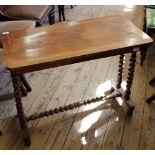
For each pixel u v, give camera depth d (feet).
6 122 6.12
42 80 7.51
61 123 6.08
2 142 5.66
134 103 6.63
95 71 7.91
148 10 8.20
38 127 5.98
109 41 4.95
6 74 7.72
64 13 11.09
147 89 7.11
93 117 6.23
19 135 5.81
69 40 5.00
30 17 7.41
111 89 7.03
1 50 6.00
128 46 4.80
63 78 7.59
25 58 4.46
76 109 6.44
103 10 11.75
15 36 5.17
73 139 5.71
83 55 4.55
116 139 5.70
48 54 4.57
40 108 6.50
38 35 5.20
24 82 6.75
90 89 7.14
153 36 8.53
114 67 8.08
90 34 5.21
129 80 5.92
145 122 6.10
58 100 6.76
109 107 6.50
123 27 5.45
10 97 6.85
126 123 6.07
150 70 7.88
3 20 7.59
